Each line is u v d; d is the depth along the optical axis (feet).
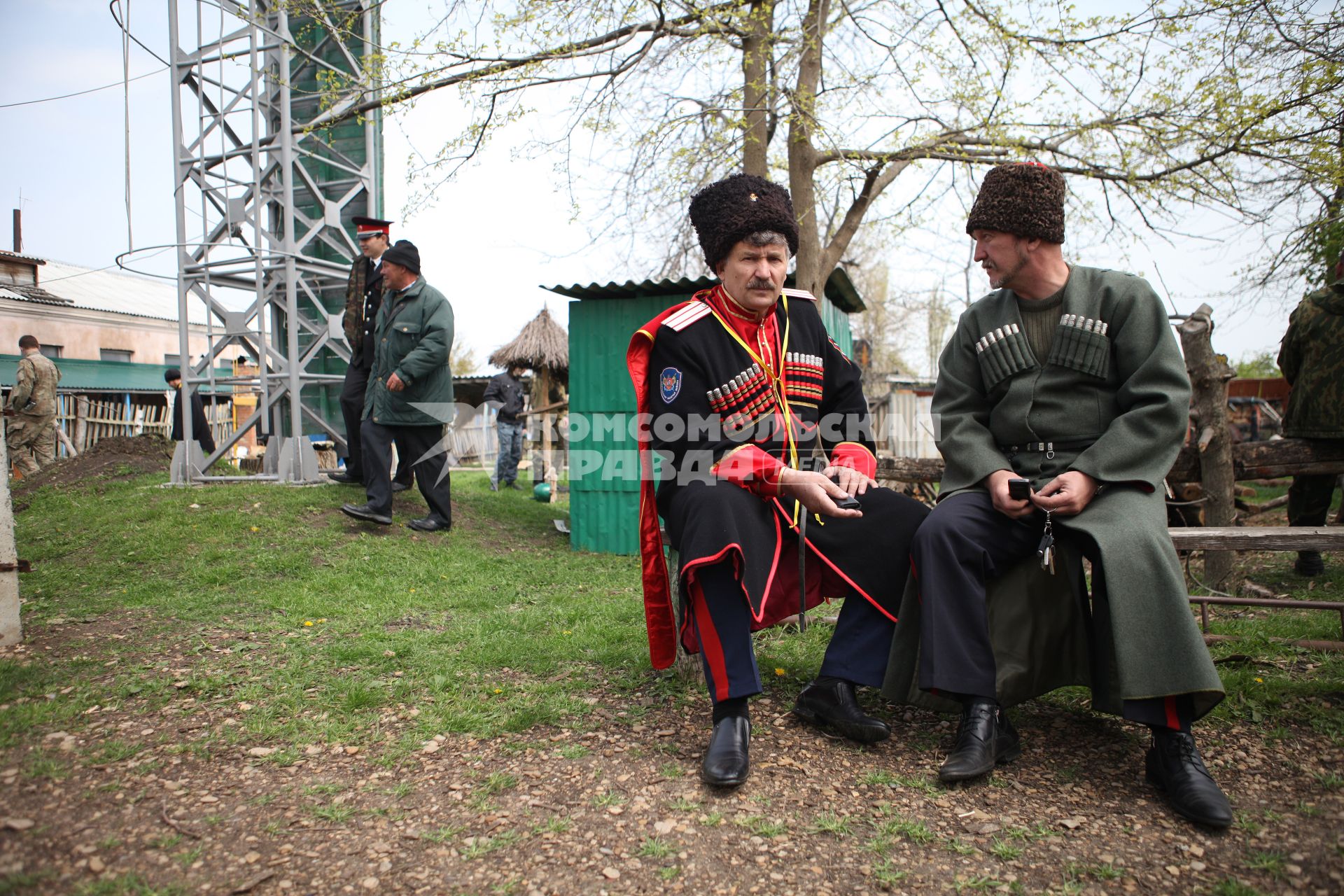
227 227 24.77
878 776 7.23
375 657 10.41
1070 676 7.79
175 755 7.32
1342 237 24.25
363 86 25.61
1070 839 6.15
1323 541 9.58
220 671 9.60
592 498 21.38
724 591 7.52
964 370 8.56
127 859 5.69
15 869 5.45
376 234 21.75
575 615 13.06
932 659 7.23
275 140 24.99
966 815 6.56
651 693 9.39
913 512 8.17
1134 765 7.39
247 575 15.47
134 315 80.64
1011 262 8.02
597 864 5.88
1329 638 10.85
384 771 7.27
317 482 23.44
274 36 24.58
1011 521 7.74
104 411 52.37
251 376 25.35
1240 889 5.35
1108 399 7.86
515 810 6.63
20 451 32.22
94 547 17.16
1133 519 7.12
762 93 27.89
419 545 18.93
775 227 8.08
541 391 43.91
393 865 5.79
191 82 25.17
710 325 8.39
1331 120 23.06
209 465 24.04
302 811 6.49
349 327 21.98
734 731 7.30
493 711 8.71
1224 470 14.82
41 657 9.90
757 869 5.85
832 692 8.16
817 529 8.21
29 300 72.59
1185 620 6.70
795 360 8.55
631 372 8.52
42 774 6.77
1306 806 6.38
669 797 6.89
